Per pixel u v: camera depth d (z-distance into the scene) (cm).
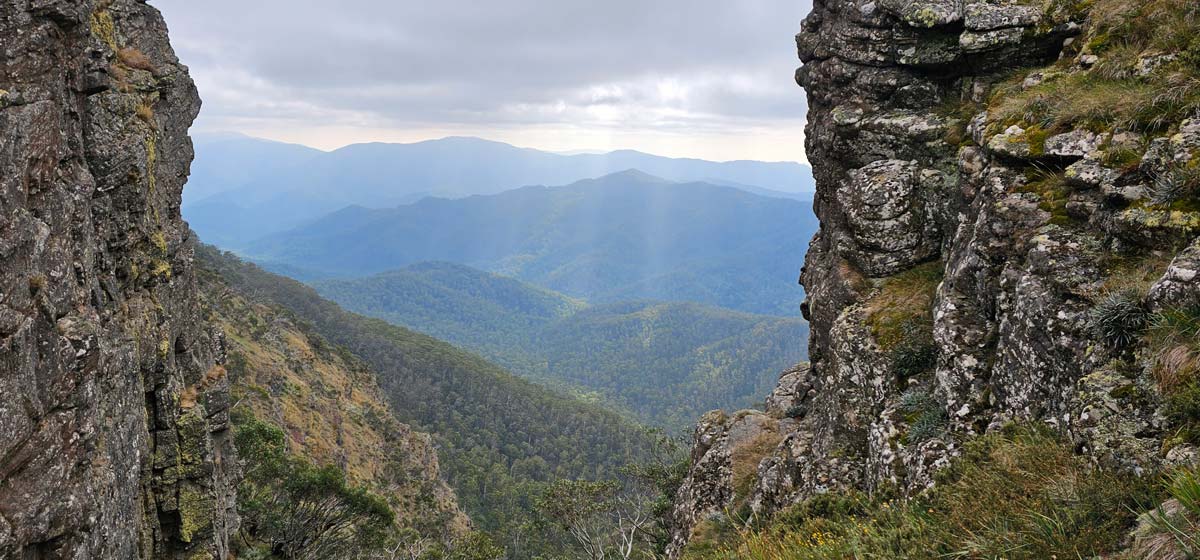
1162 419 669
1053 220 1044
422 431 15212
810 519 1052
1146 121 1000
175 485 1630
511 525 9406
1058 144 1108
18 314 925
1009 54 1507
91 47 1319
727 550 1145
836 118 1806
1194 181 835
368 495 3275
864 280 1645
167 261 1777
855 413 1438
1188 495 480
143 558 1454
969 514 682
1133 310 787
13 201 949
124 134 1505
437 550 4516
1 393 885
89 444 1067
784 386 2578
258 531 2969
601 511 3734
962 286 1246
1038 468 727
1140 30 1216
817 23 2106
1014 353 995
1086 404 754
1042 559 561
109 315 1285
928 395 1251
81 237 1188
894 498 1033
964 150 1391
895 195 1588
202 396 1925
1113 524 567
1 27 1015
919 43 1653
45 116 1066
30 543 926
